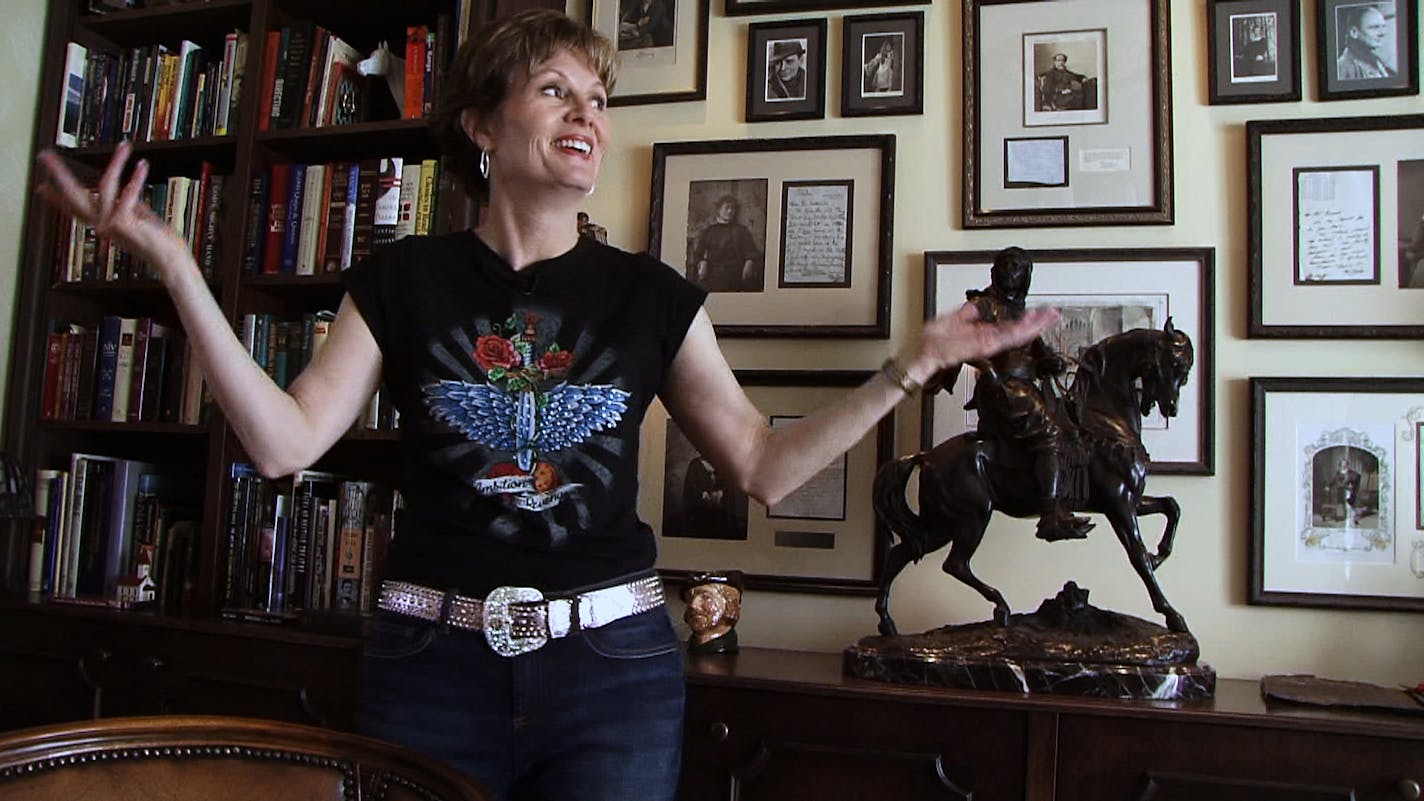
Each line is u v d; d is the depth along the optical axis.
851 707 1.58
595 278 1.21
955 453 1.74
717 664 1.78
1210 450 1.90
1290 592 1.85
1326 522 1.86
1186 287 1.95
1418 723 1.42
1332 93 1.94
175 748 0.84
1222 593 1.89
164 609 2.09
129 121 2.43
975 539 1.73
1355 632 1.84
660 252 2.20
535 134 1.14
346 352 1.14
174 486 2.42
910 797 1.55
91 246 2.39
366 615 1.97
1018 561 1.97
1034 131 2.06
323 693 1.81
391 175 2.14
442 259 1.19
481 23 2.13
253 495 2.14
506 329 1.16
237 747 0.86
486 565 1.09
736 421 1.23
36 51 2.46
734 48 2.25
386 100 2.36
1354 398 1.87
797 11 2.22
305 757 0.87
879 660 1.65
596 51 1.20
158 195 2.36
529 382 1.14
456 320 1.15
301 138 2.21
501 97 1.18
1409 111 1.93
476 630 1.08
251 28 2.29
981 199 2.07
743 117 2.22
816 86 2.19
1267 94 1.97
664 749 1.14
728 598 1.93
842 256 2.12
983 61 2.11
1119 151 2.02
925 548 1.78
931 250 2.09
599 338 1.17
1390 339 1.87
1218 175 1.99
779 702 1.61
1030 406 1.66
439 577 1.10
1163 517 1.92
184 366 2.27
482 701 1.08
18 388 2.34
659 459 2.16
